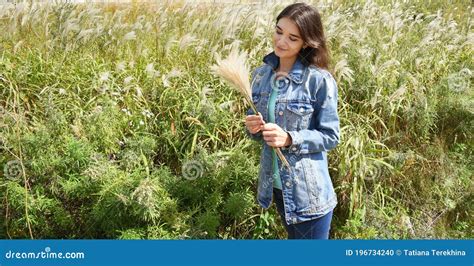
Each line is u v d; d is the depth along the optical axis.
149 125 4.03
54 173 3.25
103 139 3.54
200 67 4.54
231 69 2.58
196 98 4.06
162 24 5.07
